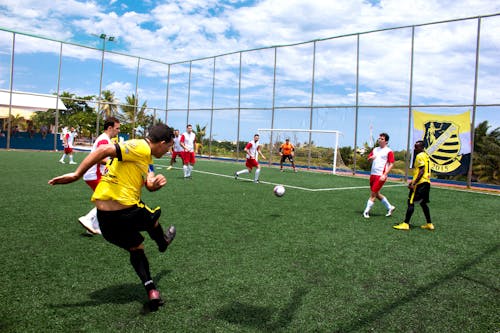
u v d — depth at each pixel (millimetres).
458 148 13914
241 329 2514
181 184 10688
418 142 6062
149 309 2750
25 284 3111
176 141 15578
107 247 4223
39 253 3928
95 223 4633
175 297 2988
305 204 8055
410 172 15602
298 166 20344
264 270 3727
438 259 4395
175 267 3699
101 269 3535
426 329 2648
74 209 6230
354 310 2910
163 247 3139
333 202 8555
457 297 3258
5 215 5578
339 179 15039
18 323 2461
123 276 3383
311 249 4566
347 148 18047
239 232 5254
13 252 3922
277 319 2689
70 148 15734
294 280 3494
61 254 3926
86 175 4781
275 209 7234
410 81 15406
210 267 3742
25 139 23625
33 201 6781
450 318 2840
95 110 25828
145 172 2789
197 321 2600
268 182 12609
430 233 5824
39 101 23484
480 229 6270
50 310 2670
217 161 23281
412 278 3703
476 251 4816
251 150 12172
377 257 4371
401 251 4684
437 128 14547
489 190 13062
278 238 5016
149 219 2867
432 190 12516
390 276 3732
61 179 2525
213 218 6125
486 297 3275
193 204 7379
